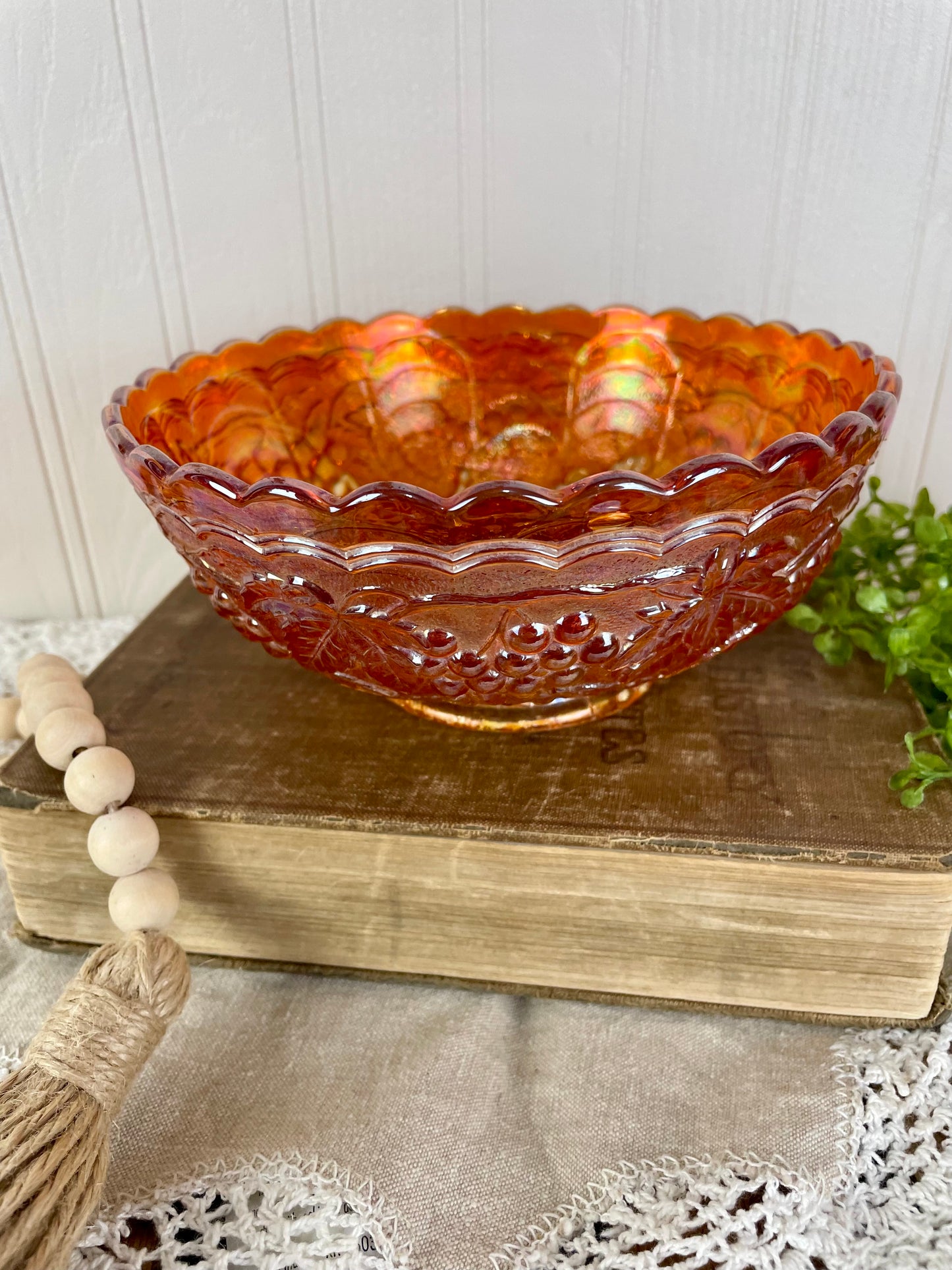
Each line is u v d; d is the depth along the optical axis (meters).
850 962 0.65
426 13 0.91
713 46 0.91
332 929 0.70
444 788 0.67
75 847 0.70
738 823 0.63
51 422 1.07
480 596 0.58
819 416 0.81
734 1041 0.67
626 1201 0.57
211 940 0.72
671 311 0.90
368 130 0.96
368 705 0.78
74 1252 0.55
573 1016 0.69
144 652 0.86
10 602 1.17
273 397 0.89
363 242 1.01
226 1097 0.63
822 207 0.96
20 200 0.97
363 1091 0.64
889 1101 0.62
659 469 0.93
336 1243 0.55
